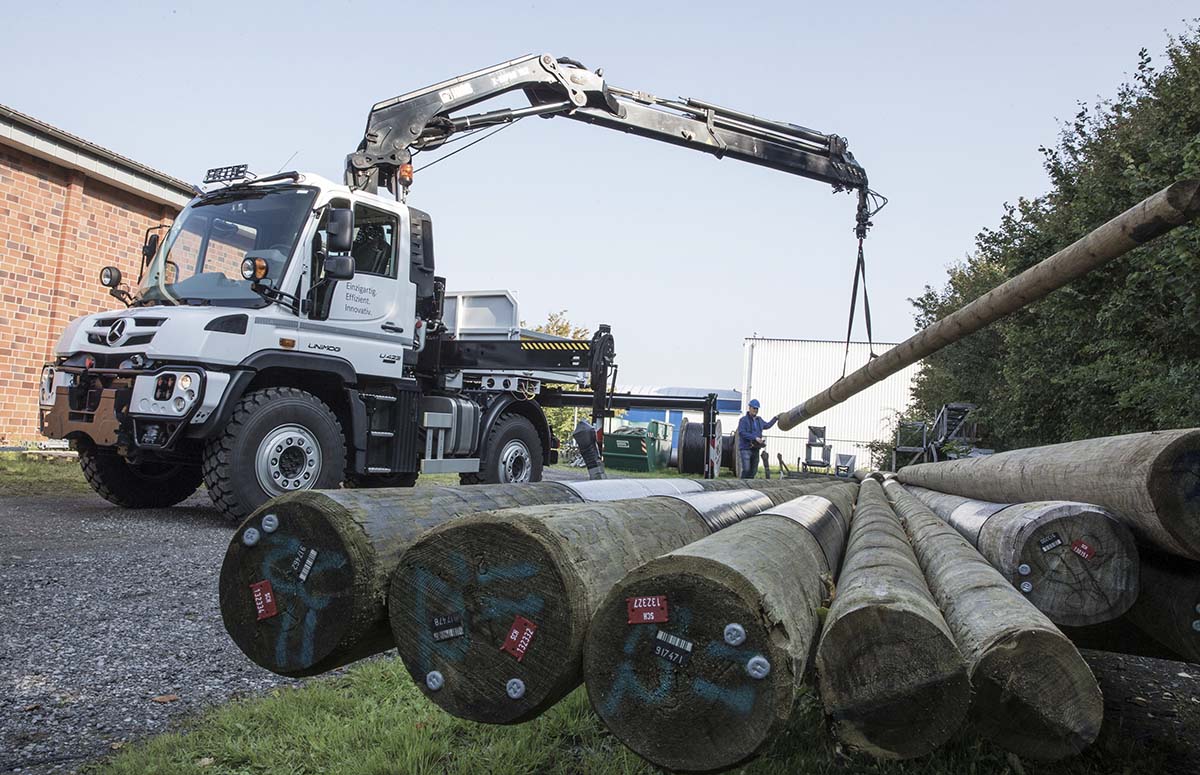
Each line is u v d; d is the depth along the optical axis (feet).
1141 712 10.66
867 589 5.70
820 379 127.44
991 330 61.11
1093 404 35.32
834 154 36.42
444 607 5.45
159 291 23.80
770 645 4.58
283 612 5.82
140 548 18.88
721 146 34.96
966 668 4.82
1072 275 12.17
